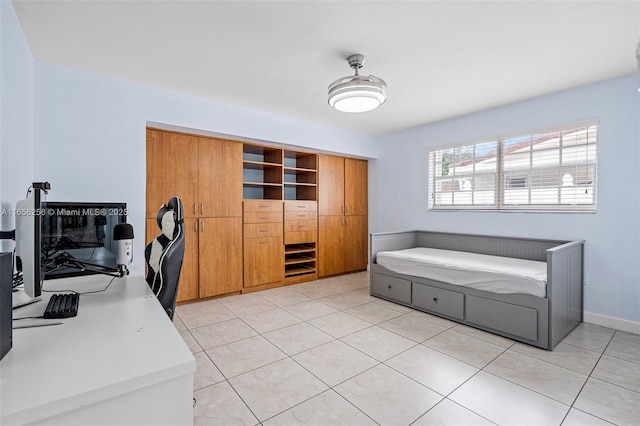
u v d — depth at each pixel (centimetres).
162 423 76
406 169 466
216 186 368
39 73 247
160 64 254
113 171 280
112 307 126
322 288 422
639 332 265
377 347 244
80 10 182
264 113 377
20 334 97
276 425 157
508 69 260
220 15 188
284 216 431
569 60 243
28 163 224
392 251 393
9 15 167
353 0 174
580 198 301
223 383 193
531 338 246
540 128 323
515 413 165
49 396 64
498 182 361
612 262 280
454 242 401
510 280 257
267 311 329
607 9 180
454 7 179
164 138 332
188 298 350
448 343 251
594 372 205
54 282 172
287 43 220
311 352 235
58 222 189
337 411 167
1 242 152
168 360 80
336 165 488
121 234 187
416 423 158
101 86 273
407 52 232
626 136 271
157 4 177
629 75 270
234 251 385
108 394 69
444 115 387
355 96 236
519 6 178
